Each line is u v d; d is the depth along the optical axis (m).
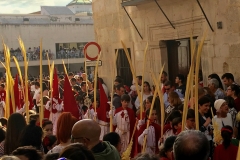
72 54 35.16
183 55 11.86
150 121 6.11
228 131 5.06
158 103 6.52
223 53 9.88
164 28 11.90
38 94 11.30
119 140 4.84
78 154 3.01
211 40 10.19
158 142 6.24
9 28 34.69
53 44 36.44
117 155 3.81
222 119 6.30
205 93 7.18
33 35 35.69
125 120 7.58
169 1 11.39
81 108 8.70
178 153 2.70
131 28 13.24
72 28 37.25
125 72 13.90
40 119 5.96
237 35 9.41
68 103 7.21
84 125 3.67
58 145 4.64
